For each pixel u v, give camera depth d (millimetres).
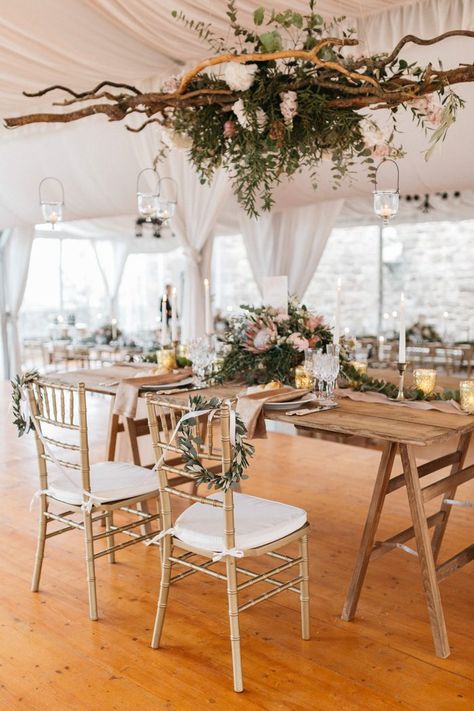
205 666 2500
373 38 4180
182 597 3066
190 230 6488
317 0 4016
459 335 11242
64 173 6598
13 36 4430
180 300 14133
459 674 2438
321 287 12594
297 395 3039
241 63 2598
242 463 2338
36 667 2504
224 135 2852
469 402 2828
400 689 2346
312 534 3801
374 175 2832
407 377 3729
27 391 3062
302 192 6262
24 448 5934
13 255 9398
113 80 5117
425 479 4828
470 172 5020
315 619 2854
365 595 3062
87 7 4430
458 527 3855
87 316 14578
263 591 3117
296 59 2725
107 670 2479
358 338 10633
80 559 3488
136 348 9984
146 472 3184
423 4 4039
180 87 2711
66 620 2854
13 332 9562
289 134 2723
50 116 2754
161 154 3096
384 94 2496
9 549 3619
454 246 11211
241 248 14164
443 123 2521
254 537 2436
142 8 4301
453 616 2863
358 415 2816
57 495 3000
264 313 3611
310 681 2396
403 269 11727
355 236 12133
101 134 6023
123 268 13766
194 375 3719
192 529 2502
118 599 3045
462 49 3953
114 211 7008
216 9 4082
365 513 4133
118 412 3508
